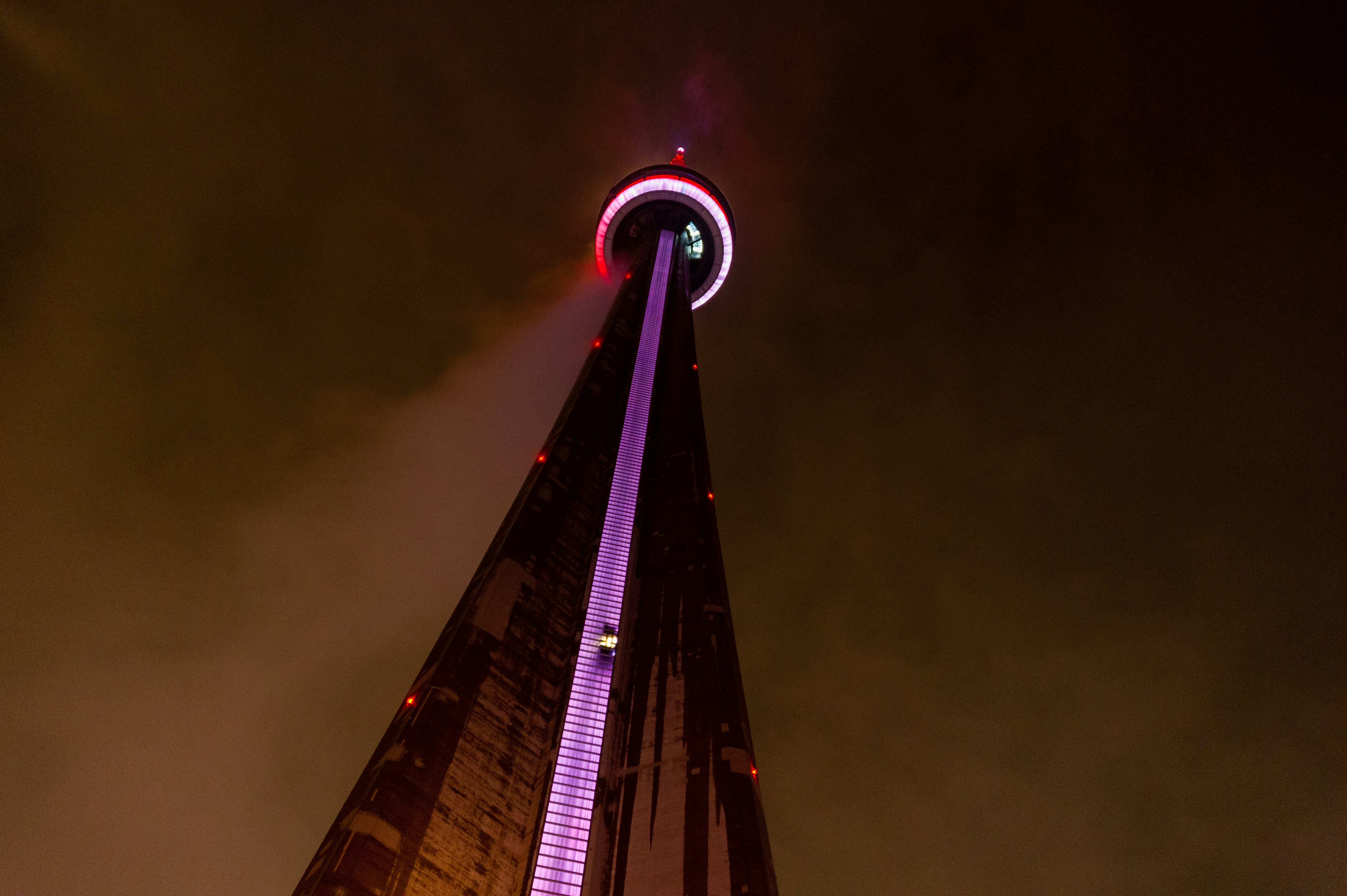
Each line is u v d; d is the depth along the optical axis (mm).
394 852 20141
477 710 25375
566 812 23812
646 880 21578
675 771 24406
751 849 21672
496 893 21375
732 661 28609
